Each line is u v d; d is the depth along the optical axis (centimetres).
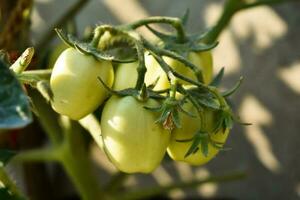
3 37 67
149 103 47
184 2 107
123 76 50
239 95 107
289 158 106
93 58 49
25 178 102
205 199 115
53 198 105
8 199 52
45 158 72
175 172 115
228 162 110
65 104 49
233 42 105
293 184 106
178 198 116
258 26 103
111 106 48
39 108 70
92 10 111
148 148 47
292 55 101
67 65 49
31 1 68
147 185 116
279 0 75
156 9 108
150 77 51
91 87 49
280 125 105
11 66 47
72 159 72
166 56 51
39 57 73
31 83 49
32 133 92
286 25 101
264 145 107
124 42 51
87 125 55
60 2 112
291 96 103
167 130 48
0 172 53
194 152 48
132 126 47
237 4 73
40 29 113
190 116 47
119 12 110
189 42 54
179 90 48
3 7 71
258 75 104
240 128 108
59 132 72
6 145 85
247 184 111
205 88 48
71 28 82
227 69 107
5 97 36
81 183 74
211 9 105
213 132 49
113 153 48
